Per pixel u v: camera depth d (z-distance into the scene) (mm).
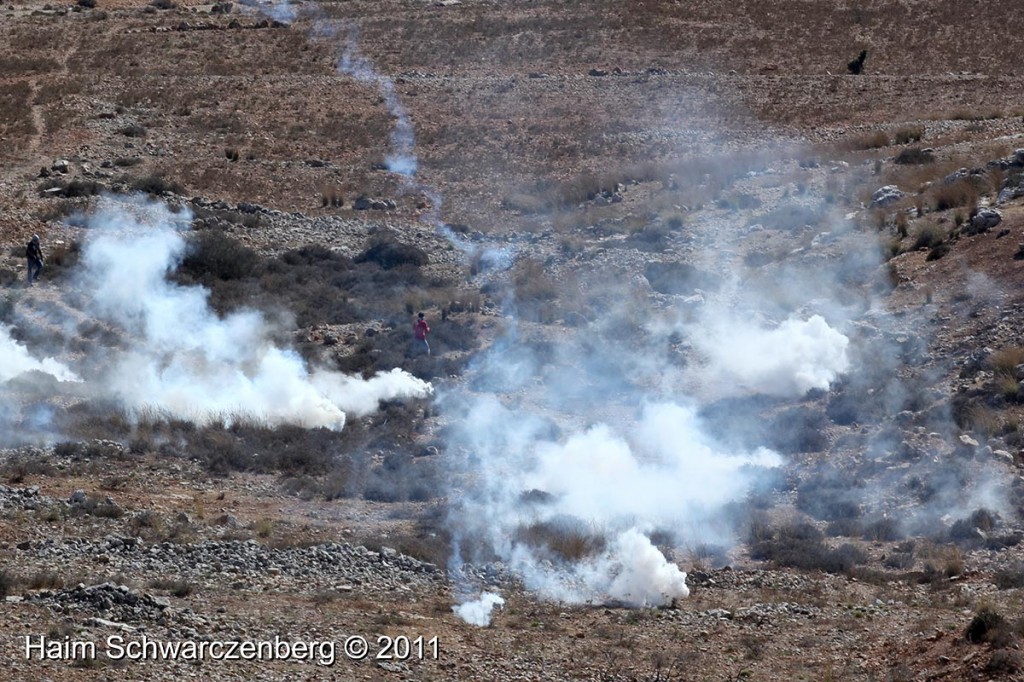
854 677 72750
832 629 82500
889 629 81938
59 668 66750
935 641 76062
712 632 82438
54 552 90688
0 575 81625
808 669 74500
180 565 90500
